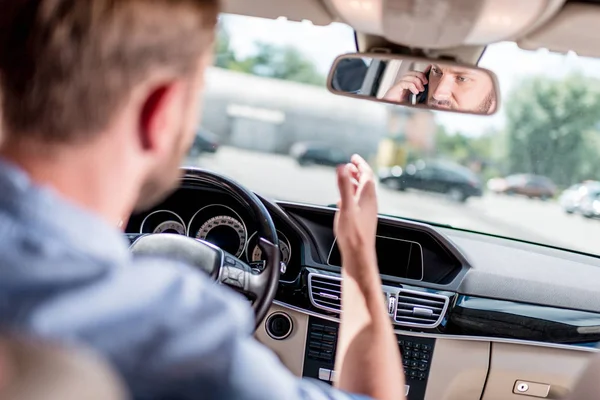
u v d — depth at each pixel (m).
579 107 23.41
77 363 0.44
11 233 0.60
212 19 0.74
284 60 23.19
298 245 2.72
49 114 0.64
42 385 0.42
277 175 19.05
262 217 2.12
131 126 0.68
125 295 0.61
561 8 1.66
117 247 0.65
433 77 1.77
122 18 0.64
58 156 0.65
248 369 0.65
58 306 0.59
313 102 23.06
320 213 2.74
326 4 1.72
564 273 2.80
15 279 0.59
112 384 0.45
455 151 23.66
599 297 2.73
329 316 2.64
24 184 0.62
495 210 18.98
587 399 1.12
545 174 23.69
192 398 0.63
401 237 2.84
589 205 19.25
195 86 0.73
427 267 2.83
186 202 2.59
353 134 22.95
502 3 1.36
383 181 19.06
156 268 0.65
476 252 2.85
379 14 1.47
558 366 2.70
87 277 0.61
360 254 1.21
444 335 2.67
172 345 0.61
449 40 1.57
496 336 2.70
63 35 0.64
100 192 0.67
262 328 2.67
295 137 23.16
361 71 1.80
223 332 0.64
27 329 0.57
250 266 2.23
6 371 0.42
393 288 2.67
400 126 22.70
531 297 2.72
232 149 23.19
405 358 2.68
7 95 0.65
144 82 0.67
